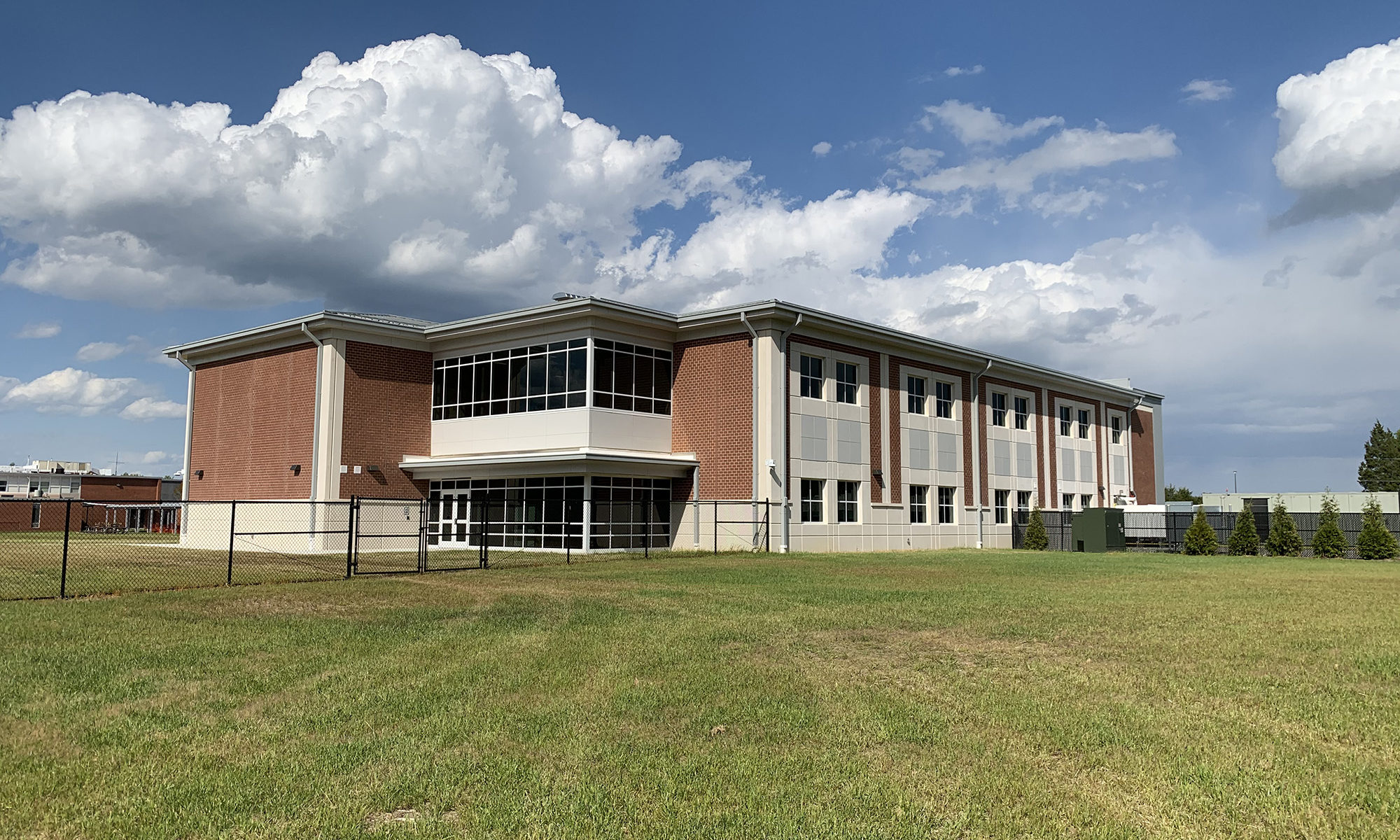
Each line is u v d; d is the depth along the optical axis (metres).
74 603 14.73
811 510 31.17
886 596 15.93
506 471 30.38
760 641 11.40
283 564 23.62
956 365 38.09
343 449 30.80
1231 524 36.88
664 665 10.00
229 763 6.69
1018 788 6.18
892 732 7.43
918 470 35.59
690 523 30.97
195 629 12.34
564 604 14.88
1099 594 16.42
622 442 29.83
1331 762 6.67
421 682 9.14
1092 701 8.37
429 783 6.26
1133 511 40.38
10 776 6.36
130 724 7.65
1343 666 9.82
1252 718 7.81
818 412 31.44
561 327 30.00
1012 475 40.91
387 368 32.22
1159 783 6.27
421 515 21.59
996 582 18.80
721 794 6.06
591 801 5.94
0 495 66.06
